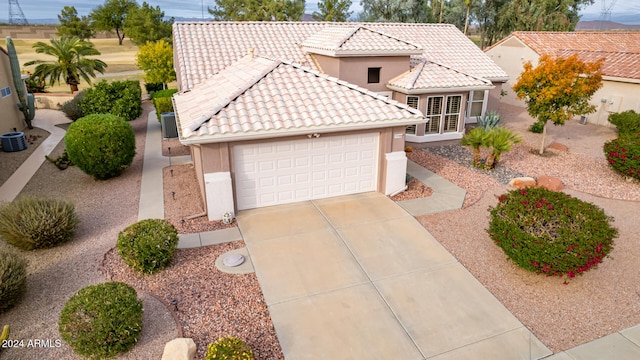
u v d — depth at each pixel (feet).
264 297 28.43
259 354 23.59
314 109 41.04
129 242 30.22
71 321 22.85
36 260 33.04
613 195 46.42
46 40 245.86
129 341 23.34
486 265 32.35
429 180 49.83
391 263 32.48
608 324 25.96
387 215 40.37
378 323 26.03
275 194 42.01
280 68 47.26
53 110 96.02
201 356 23.21
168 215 40.81
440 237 36.55
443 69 66.90
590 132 74.54
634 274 31.19
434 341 24.62
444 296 28.63
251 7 155.53
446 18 169.37
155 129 76.84
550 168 54.90
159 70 104.78
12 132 68.95
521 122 82.74
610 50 97.76
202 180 39.68
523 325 25.90
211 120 37.68
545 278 30.66
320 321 26.16
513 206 31.71
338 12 155.53
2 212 33.91
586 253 27.40
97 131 47.75
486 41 179.52
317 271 31.40
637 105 73.31
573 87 54.13
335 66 60.39
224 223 38.78
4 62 71.51
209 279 30.35
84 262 32.73
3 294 26.12
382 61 62.18
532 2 159.84
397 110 42.96
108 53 221.66
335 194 44.50
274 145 40.04
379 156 44.27
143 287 29.40
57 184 50.01
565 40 100.83
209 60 62.95
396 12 159.63
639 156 47.44
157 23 203.21
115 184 49.57
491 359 23.27
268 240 35.78
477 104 77.41
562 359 23.26
